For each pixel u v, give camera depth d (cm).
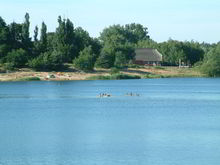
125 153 11562
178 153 11562
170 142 12669
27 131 14238
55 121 16125
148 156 11325
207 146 12238
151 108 19762
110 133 13875
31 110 19062
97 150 11875
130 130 14338
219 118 16862
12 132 14100
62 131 14212
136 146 12244
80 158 11162
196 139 13025
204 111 18888
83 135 13600
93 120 16325
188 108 19838
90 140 12938
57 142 12700
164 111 18800
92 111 18725
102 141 12794
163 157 11238
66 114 17850
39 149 11962
